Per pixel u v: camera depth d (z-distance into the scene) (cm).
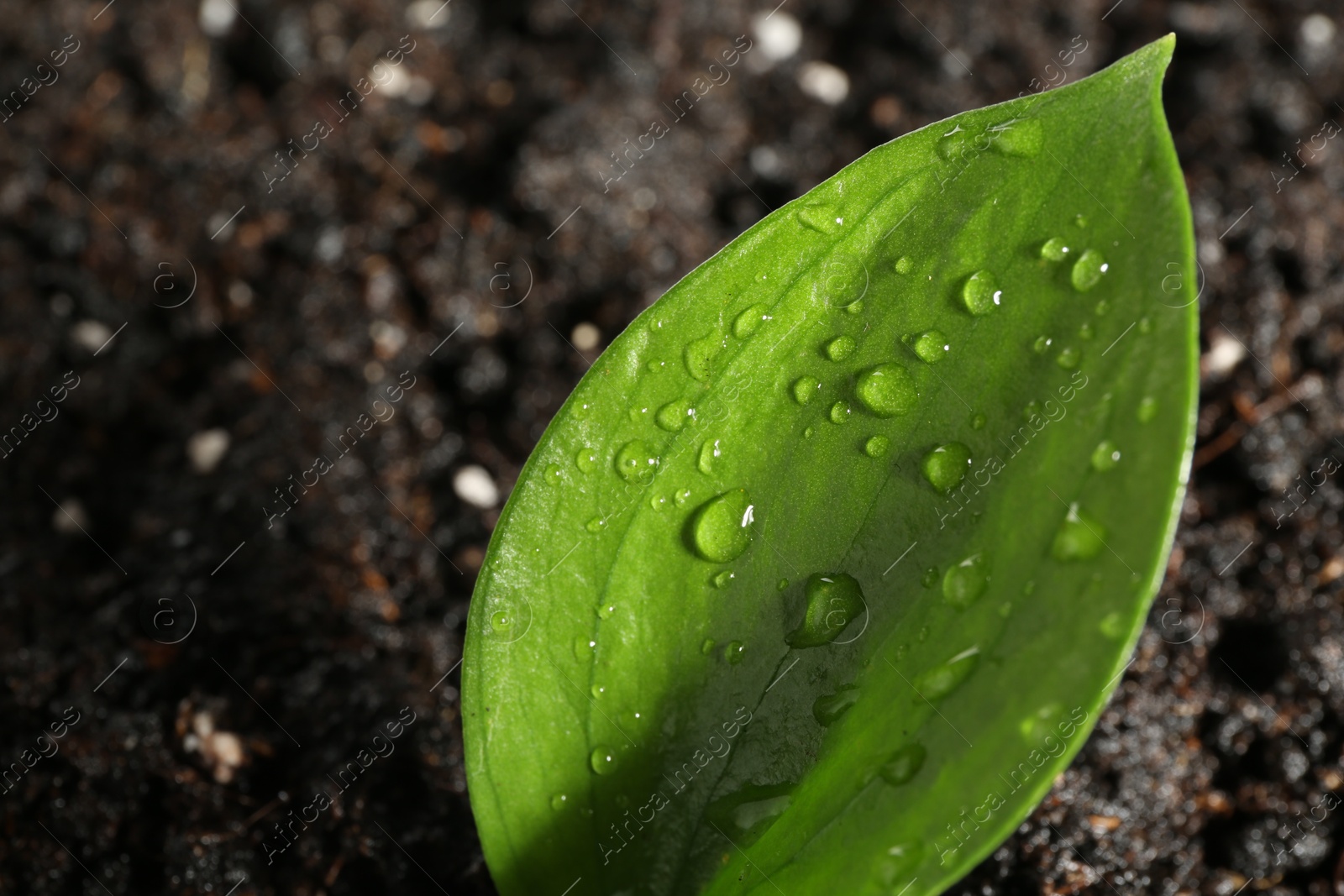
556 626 23
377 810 27
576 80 35
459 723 27
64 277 32
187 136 34
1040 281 22
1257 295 30
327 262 32
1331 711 27
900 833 22
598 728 24
